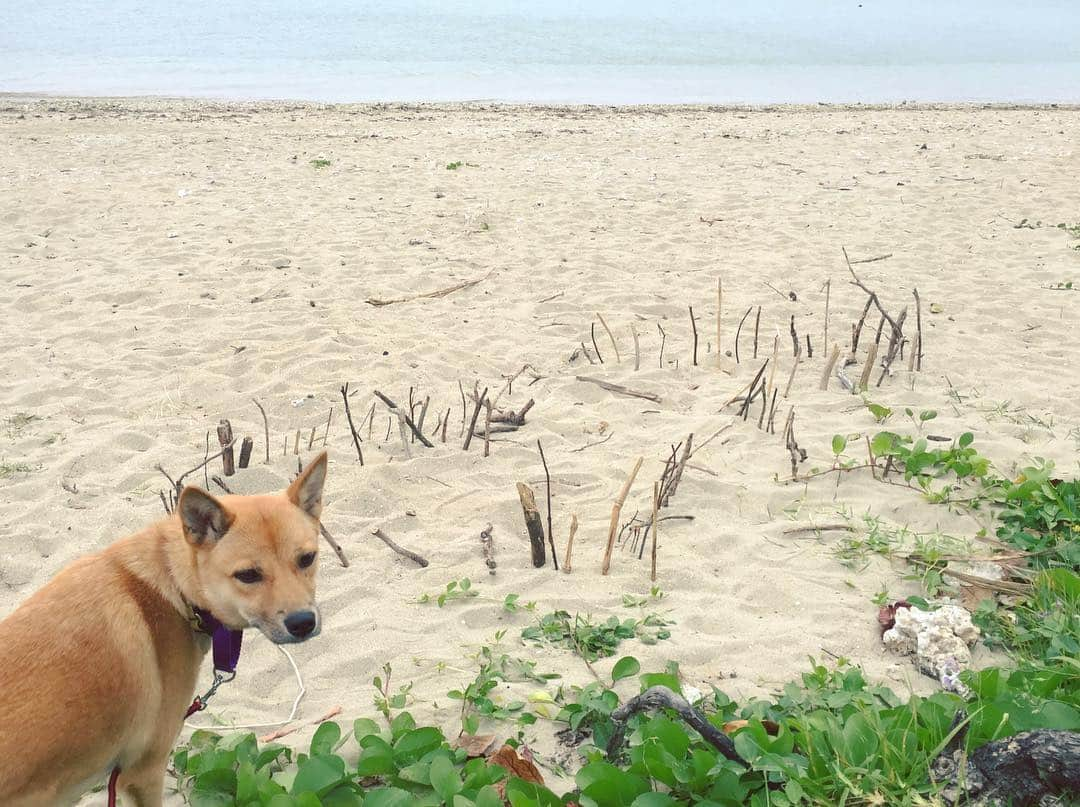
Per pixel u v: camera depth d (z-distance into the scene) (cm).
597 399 265
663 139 634
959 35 1501
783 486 222
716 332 310
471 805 141
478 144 605
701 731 147
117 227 409
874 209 454
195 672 143
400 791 144
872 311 326
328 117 701
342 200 459
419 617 185
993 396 262
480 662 175
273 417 250
